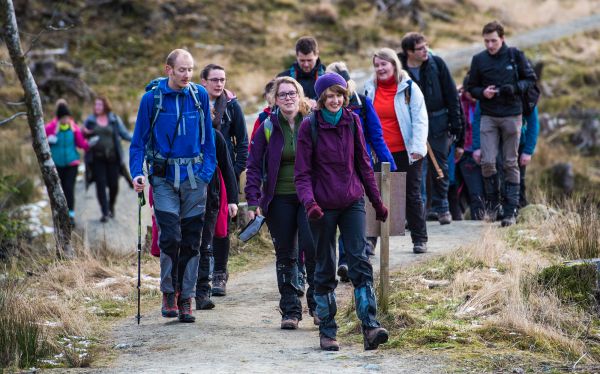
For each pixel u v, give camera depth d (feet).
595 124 140.26
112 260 60.34
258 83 153.38
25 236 78.43
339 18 191.31
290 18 188.96
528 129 71.97
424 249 56.39
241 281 55.36
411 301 42.83
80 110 137.18
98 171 86.02
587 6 218.59
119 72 157.79
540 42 186.60
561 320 39.55
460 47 181.78
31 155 110.42
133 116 135.95
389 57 53.52
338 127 35.81
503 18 203.62
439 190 69.15
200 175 42.83
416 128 54.03
